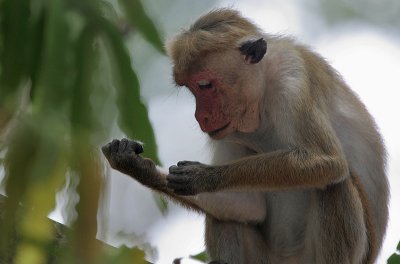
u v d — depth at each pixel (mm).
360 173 12758
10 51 6715
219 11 11961
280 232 12656
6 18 6848
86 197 4762
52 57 6414
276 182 11070
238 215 12141
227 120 11469
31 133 4648
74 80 6555
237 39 11406
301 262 12438
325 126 11336
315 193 11516
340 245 11281
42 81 6223
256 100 11492
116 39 7273
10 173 4562
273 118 11625
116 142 10961
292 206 12539
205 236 12289
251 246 12297
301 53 12156
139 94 7477
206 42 11281
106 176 4887
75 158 4789
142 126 7539
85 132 5051
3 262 5590
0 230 4680
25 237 5086
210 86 11328
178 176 11172
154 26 8594
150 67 16484
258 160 11195
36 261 5211
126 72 7391
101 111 7102
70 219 4746
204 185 11164
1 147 4590
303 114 11297
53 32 6547
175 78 11539
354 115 12891
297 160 11023
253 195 12250
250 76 11375
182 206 12102
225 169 11234
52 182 4641
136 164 11008
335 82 12609
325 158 11062
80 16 7074
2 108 4938
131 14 8516
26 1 6852
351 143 12695
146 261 5551
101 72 7273
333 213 11297
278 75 11570
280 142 11953
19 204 4688
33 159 4605
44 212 4715
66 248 5109
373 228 12039
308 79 11672
